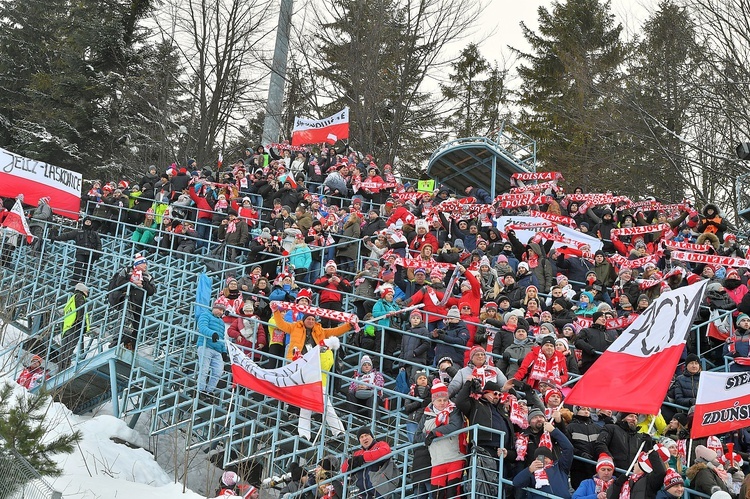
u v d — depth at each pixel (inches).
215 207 1337.4
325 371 847.7
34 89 2418.8
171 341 1010.1
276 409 853.2
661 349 693.9
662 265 1189.7
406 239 1191.6
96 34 2454.5
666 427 801.6
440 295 998.4
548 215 1256.2
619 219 1395.2
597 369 713.6
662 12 2132.1
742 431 797.9
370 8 2337.6
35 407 675.4
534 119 2628.0
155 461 854.5
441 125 2556.6
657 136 2059.5
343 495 737.6
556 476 687.1
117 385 979.9
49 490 605.6
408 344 919.0
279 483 805.2
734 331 910.4
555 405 740.0
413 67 2351.1
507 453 698.2
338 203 1512.1
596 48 2667.3
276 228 1269.7
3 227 1208.8
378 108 2289.6
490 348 917.2
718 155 1936.5
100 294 978.7
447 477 698.2
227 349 865.5
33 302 1130.7
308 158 1664.6
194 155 2421.3
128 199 1376.7
